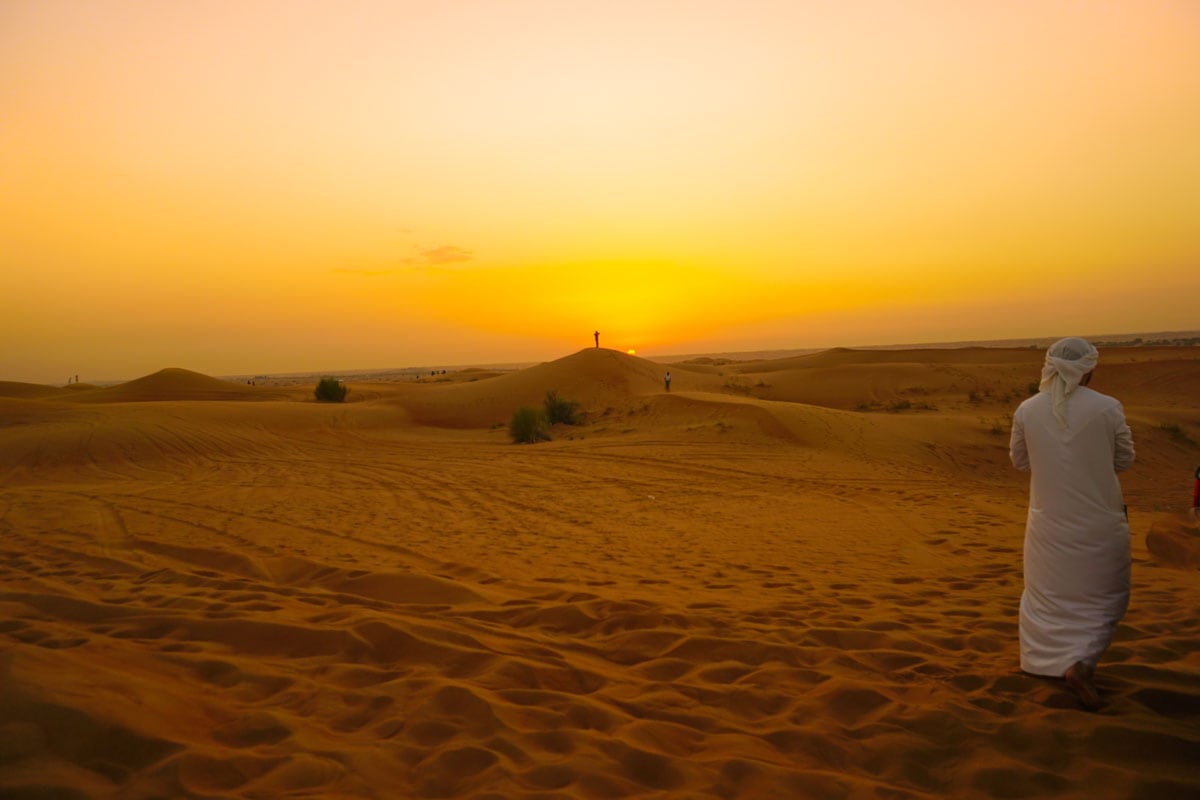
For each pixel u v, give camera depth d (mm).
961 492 14195
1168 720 3715
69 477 19797
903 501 12641
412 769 3139
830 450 21922
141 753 2961
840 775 3189
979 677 4297
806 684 4281
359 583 6711
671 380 50594
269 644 4875
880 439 23609
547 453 21422
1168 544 7758
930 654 4789
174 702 3520
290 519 10828
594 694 4102
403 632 4898
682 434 24828
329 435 30859
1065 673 3945
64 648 4348
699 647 4867
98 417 31578
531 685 4203
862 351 82312
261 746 3248
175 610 5543
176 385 60531
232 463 21531
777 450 21422
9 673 3236
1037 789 3125
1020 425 4301
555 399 34562
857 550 8438
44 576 7160
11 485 18562
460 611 5742
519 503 12438
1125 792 3080
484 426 38812
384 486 15062
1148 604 5887
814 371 56156
